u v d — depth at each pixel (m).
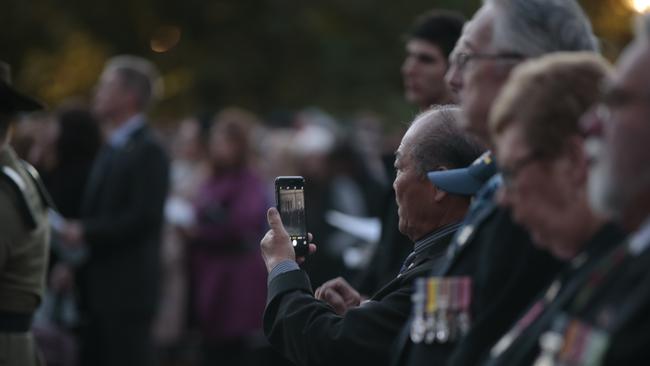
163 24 48.25
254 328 21.20
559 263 6.68
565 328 5.79
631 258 5.69
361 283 12.97
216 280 21.22
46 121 19.72
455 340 6.99
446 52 12.80
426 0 49.66
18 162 11.56
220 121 21.78
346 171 21.61
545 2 6.92
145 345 18.02
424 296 7.14
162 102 45.72
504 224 6.83
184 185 24.70
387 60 49.56
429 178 8.20
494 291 6.78
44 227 11.73
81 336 17.80
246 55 48.47
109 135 20.45
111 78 18.33
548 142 6.06
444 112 8.60
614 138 5.56
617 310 5.58
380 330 8.16
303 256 9.09
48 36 40.84
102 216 17.81
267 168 24.61
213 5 48.72
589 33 7.09
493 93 6.86
